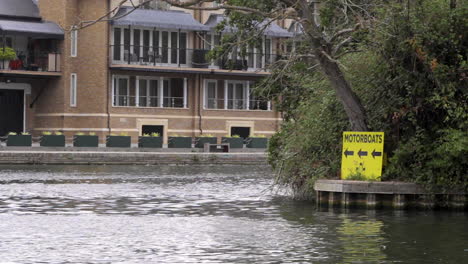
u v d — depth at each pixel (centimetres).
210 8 2302
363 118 2412
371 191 2297
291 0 2362
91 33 5547
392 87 2436
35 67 5488
